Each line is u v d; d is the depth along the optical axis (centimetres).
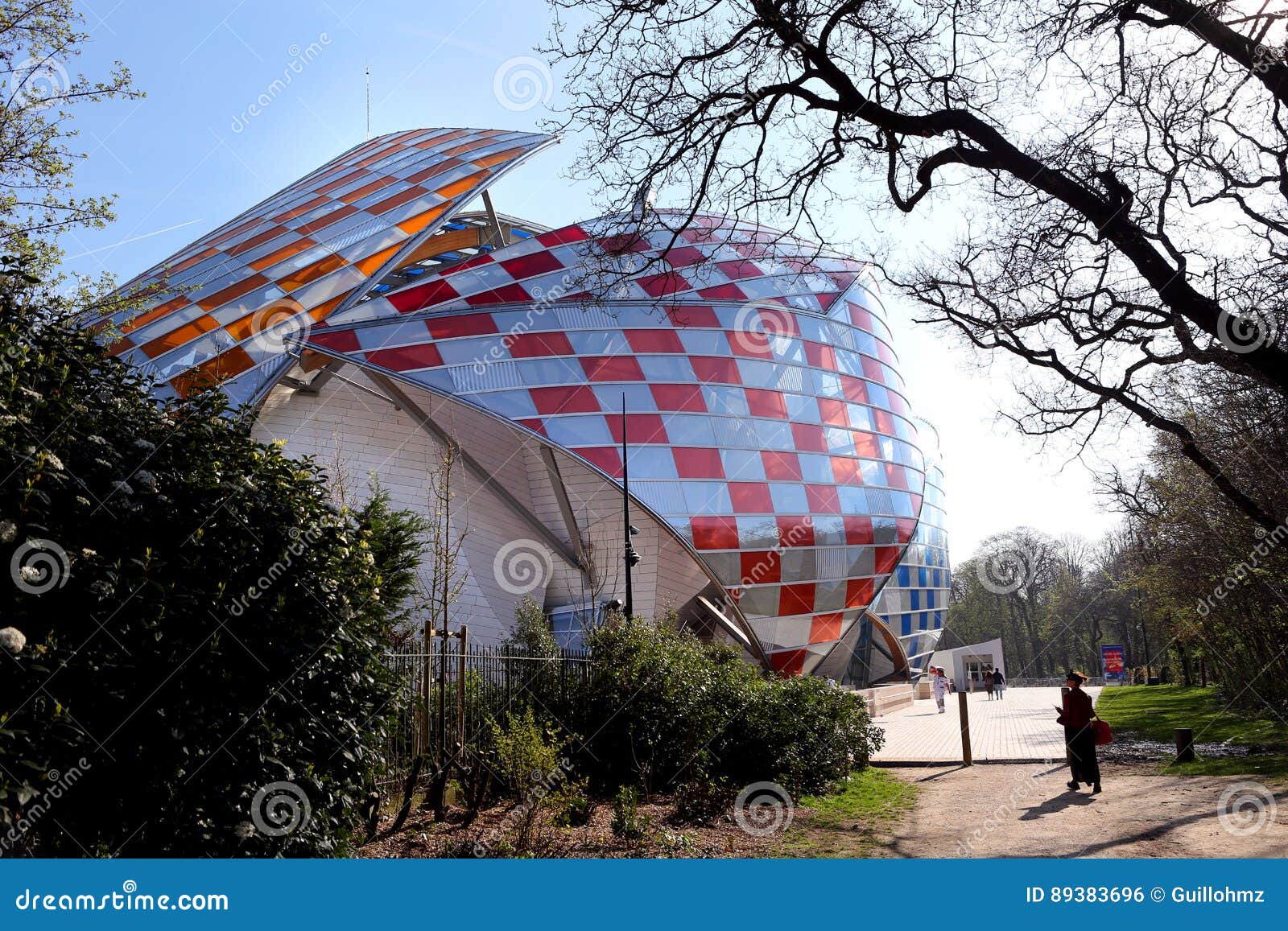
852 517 4266
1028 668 11519
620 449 3653
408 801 1182
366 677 790
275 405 3431
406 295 3741
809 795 1717
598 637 1822
